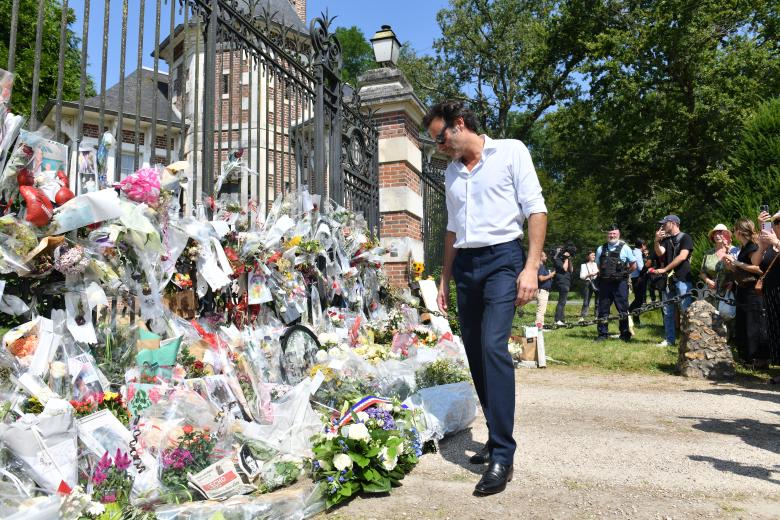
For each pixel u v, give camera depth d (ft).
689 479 9.52
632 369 23.20
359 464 8.75
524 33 96.07
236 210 13.65
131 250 10.05
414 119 28.27
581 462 10.50
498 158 9.91
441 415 12.00
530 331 24.13
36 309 9.09
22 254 8.23
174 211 11.28
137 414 8.48
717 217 33.63
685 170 68.59
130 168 27.58
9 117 8.48
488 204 9.86
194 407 8.76
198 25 13.24
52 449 6.91
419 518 7.93
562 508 8.24
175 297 11.60
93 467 7.41
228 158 14.26
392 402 10.77
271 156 24.70
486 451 10.72
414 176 28.12
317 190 19.29
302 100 18.58
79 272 8.91
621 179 75.51
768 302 15.01
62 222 8.70
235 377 10.34
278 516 7.73
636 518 7.86
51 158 9.29
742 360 23.52
